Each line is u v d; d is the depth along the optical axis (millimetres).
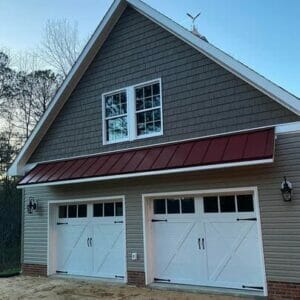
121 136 11898
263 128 9250
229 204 9750
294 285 8383
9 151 28594
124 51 12102
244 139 9195
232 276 9453
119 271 11438
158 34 11406
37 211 13523
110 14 12086
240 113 9648
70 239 12781
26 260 13562
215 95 10109
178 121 10664
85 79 12961
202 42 10250
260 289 9008
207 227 9992
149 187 10859
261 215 8969
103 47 12625
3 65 31734
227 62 9758
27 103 31688
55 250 13094
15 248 21328
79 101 13016
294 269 8430
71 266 12609
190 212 10336
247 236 9359
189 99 10555
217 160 8812
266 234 8852
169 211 10703
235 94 9797
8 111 30875
